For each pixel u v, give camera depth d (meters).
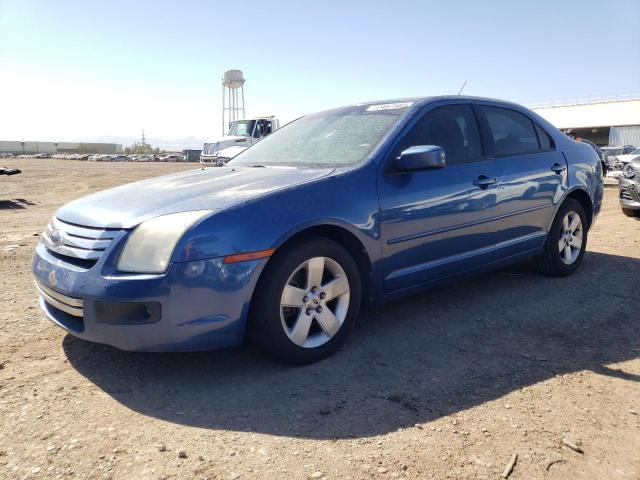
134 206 2.98
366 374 3.00
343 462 2.19
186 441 2.35
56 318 3.04
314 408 2.63
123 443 2.33
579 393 2.79
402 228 3.46
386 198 3.38
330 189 3.16
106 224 2.85
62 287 2.83
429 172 3.67
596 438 2.37
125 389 2.83
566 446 2.31
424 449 2.28
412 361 3.18
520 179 4.35
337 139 3.90
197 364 3.13
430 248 3.67
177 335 2.70
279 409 2.62
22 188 16.48
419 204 3.55
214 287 2.72
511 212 4.28
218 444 2.33
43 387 2.84
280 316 2.93
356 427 2.46
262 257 2.81
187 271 2.67
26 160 52.28
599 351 3.34
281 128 4.75
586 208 5.30
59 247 2.98
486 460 2.21
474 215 3.94
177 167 34.91
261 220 2.85
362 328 3.74
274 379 2.94
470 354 3.29
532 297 4.45
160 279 2.64
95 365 3.12
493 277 5.07
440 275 3.79
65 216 3.18
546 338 3.55
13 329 3.67
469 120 4.18
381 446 2.31
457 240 3.85
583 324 3.81
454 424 2.48
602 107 59.41
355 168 3.37
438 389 2.83
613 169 21.61
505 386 2.87
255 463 2.19
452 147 3.95
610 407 2.65
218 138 22.84
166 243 2.69
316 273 3.06
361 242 3.25
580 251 5.16
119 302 2.66
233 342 2.84
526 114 4.78
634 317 3.96
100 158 60.00
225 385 2.88
